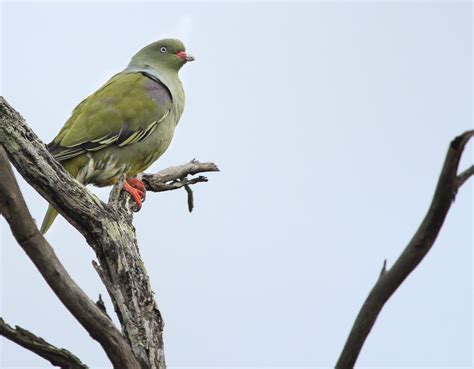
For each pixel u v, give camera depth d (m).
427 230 6.66
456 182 6.49
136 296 10.12
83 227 10.15
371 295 7.01
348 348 7.17
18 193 7.89
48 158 9.58
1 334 8.38
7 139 9.23
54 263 8.23
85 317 8.52
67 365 8.56
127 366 8.87
